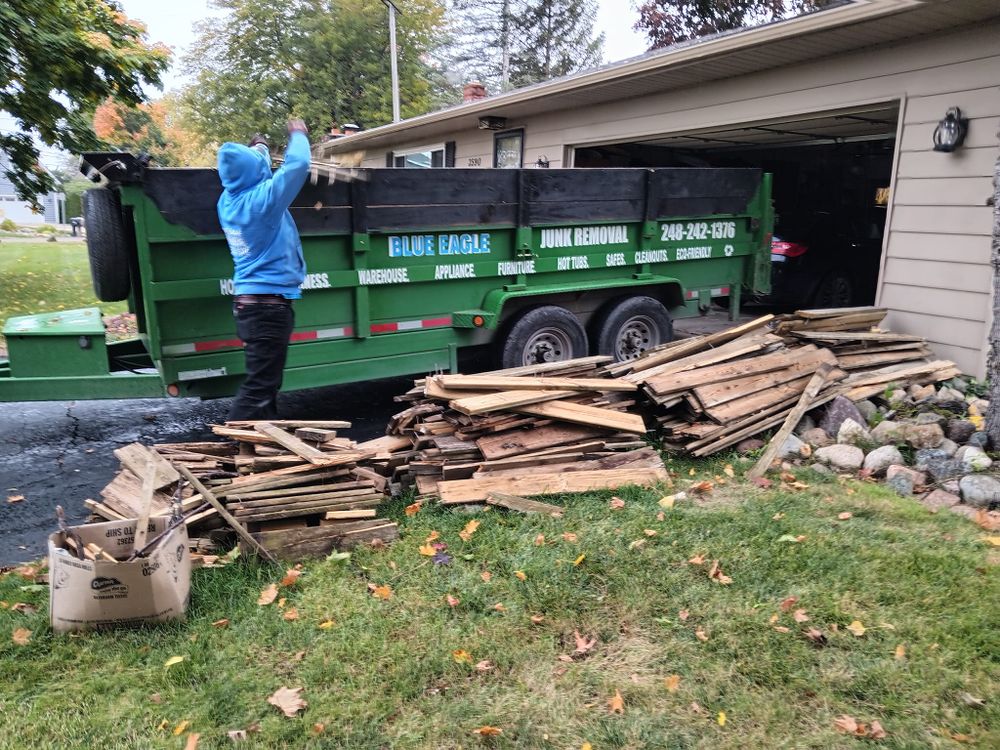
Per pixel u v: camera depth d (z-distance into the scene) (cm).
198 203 509
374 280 586
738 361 575
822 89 802
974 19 642
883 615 329
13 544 427
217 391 551
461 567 372
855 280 1093
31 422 663
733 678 292
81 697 281
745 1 2600
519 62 5041
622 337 727
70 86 1120
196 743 257
